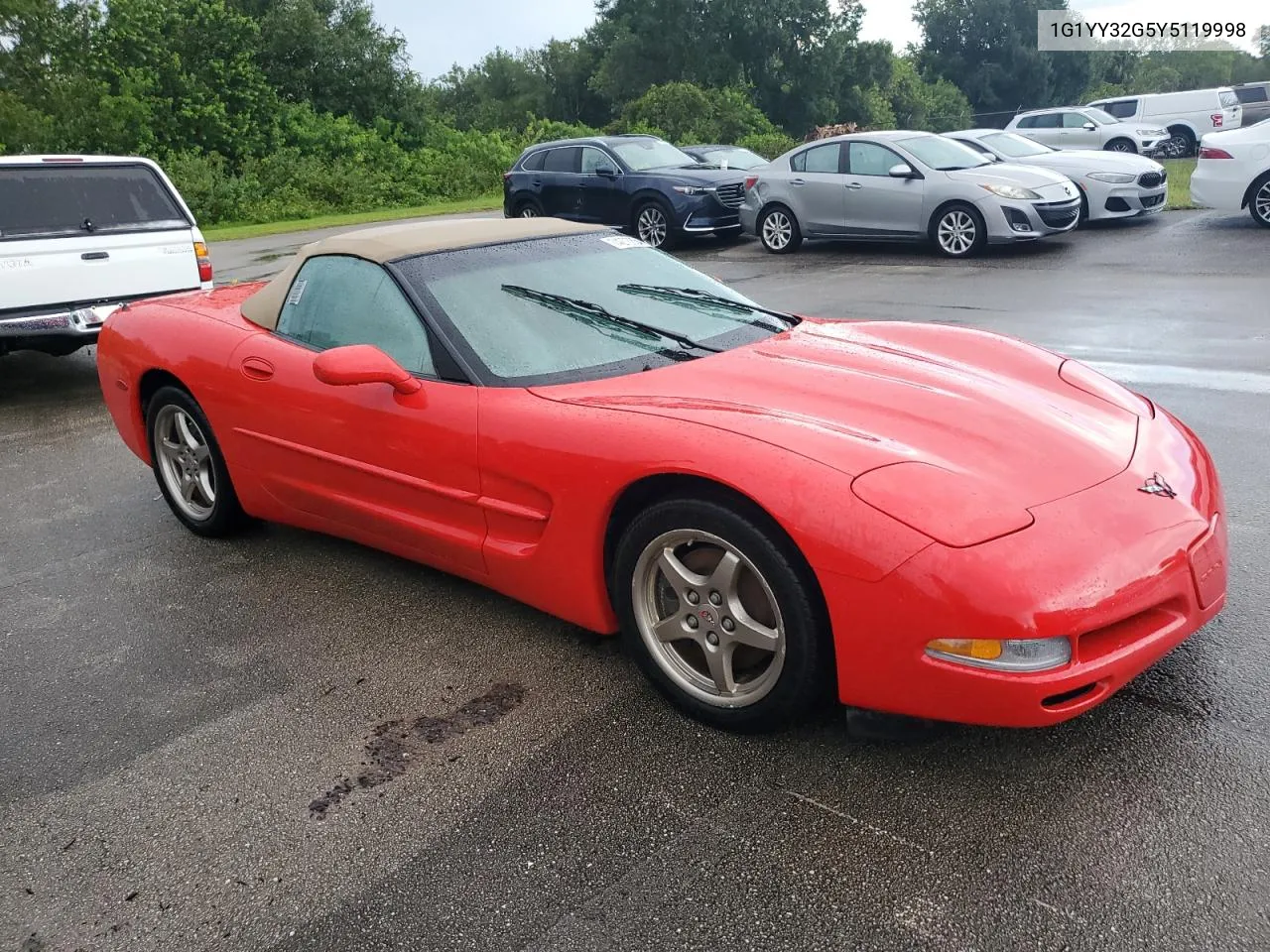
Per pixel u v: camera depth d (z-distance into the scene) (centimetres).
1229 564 357
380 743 287
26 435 680
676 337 341
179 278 834
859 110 6438
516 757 274
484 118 8181
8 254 740
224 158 3522
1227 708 270
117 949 216
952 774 251
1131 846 222
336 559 426
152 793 271
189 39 3666
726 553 259
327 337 378
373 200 3145
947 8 8281
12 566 443
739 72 6091
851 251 1350
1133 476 258
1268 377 598
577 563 294
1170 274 971
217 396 408
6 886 238
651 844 235
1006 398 293
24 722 312
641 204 1481
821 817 239
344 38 4744
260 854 243
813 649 247
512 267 368
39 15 3434
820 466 243
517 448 300
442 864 234
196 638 361
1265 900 204
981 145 1415
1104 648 231
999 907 207
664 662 285
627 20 6475
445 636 349
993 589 221
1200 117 2916
